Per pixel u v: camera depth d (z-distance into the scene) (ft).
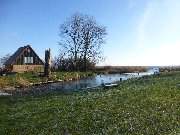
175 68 404.36
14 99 135.85
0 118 90.17
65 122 76.38
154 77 202.90
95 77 323.16
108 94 117.60
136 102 91.71
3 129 76.84
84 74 341.41
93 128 68.80
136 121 69.92
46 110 94.68
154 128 63.67
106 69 427.33
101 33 419.74
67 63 409.08
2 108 109.19
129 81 190.60
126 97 103.24
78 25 412.16
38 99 128.06
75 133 66.80
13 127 77.87
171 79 159.53
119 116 76.23
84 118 78.02
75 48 411.95
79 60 413.39
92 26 415.44
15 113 96.37
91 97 113.50
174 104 84.58
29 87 212.64
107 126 68.90
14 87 209.15
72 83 244.42
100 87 163.12
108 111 82.84
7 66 388.78
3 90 187.73
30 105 109.60
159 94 103.14
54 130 70.64
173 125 64.64
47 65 279.08
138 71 451.94
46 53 279.69
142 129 63.87
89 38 414.41
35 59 408.05
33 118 85.46
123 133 62.59
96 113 82.02
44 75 276.41
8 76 253.44
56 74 297.12
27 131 72.69
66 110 90.79
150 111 78.48
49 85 227.61
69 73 325.83
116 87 150.51
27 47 400.47
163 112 76.33
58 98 122.93
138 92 112.78
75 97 120.06
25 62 398.42
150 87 125.29
